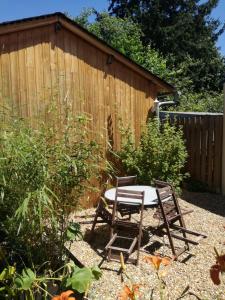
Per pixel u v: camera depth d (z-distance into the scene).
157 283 4.24
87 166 3.82
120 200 5.23
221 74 26.39
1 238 3.64
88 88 6.85
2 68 5.89
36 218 3.43
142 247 5.25
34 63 6.20
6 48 5.91
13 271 3.22
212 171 8.26
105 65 7.04
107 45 6.81
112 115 7.24
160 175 7.24
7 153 3.43
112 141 7.29
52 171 3.60
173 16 26.62
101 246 5.30
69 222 4.02
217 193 8.14
